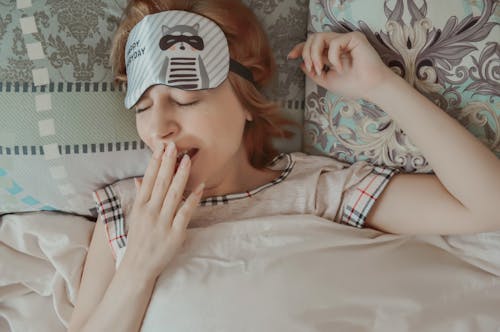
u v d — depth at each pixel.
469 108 0.74
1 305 0.87
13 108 0.75
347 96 0.78
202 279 0.66
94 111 0.78
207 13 0.70
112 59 0.76
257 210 0.78
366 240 0.72
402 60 0.75
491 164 0.67
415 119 0.69
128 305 0.66
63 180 0.80
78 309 0.75
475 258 0.74
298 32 0.86
